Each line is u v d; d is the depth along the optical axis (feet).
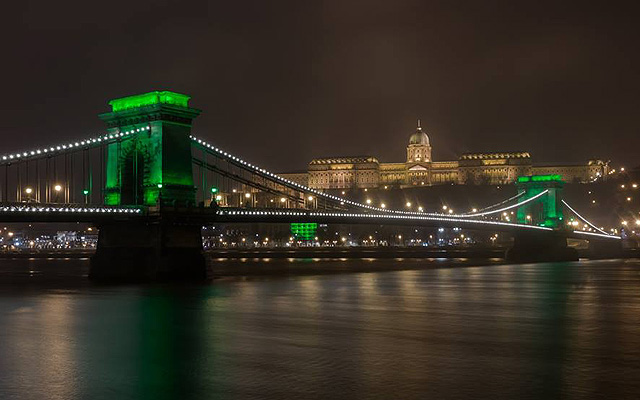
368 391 98.68
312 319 167.22
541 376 106.32
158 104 275.18
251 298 215.92
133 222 272.92
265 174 337.11
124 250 283.59
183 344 133.80
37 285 270.46
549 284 270.05
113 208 260.62
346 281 293.02
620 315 172.76
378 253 586.04
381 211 403.13
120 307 192.95
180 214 277.03
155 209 271.90
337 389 99.81
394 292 236.84
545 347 129.08
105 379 107.04
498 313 177.47
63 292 237.66
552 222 534.78
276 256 601.21
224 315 175.01
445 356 121.19
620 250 564.30
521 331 147.64
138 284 265.34
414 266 434.71
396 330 149.48
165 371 111.34
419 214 426.51
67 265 485.97
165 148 276.82
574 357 119.96
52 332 149.69
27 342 137.59
